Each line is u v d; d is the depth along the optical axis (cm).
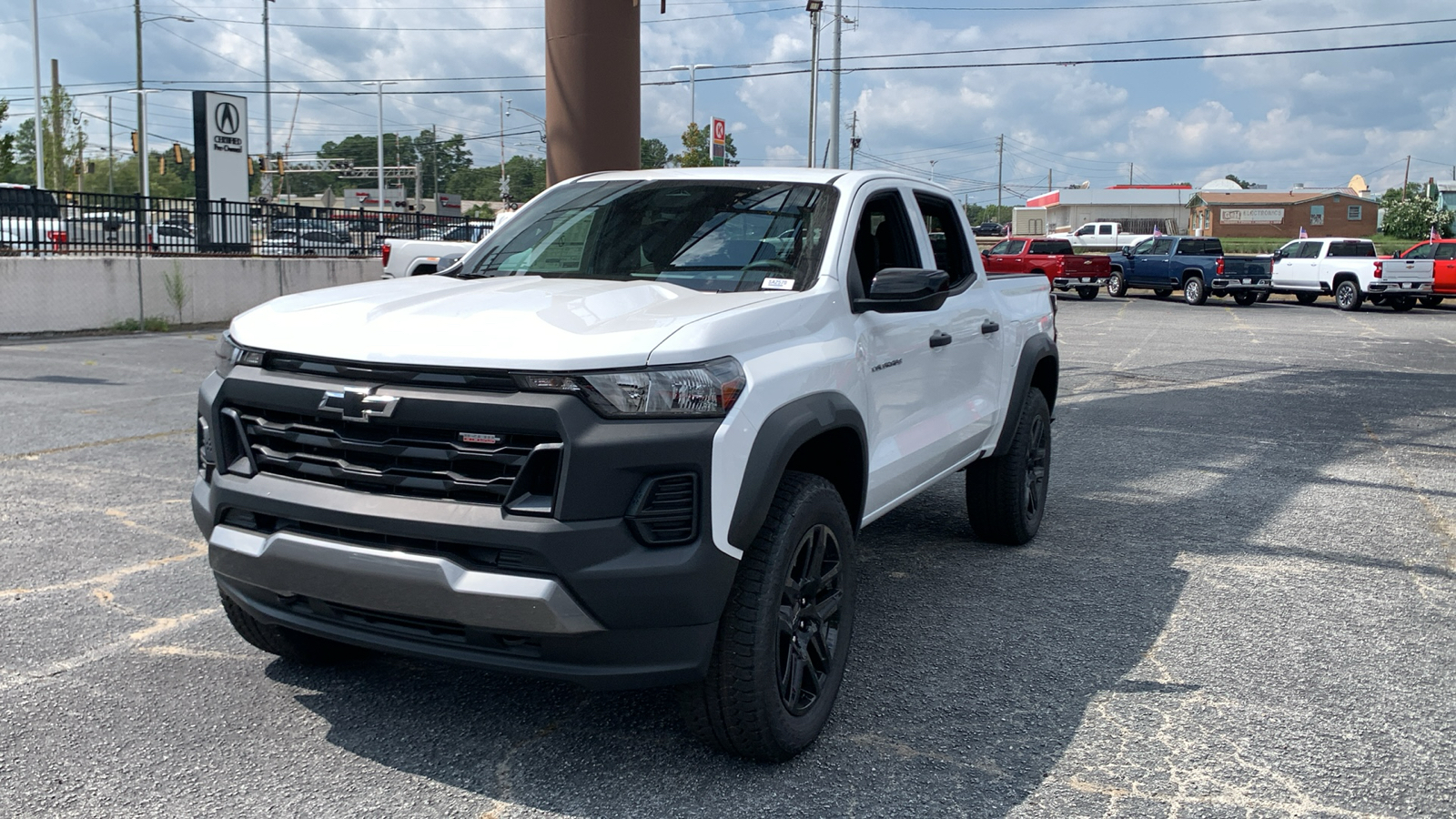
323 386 308
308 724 356
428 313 329
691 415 297
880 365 401
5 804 301
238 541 321
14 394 1033
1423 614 498
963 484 764
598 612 289
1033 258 3403
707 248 402
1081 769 338
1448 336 2205
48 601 470
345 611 314
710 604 298
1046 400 649
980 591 518
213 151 2134
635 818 303
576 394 289
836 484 381
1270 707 390
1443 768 345
